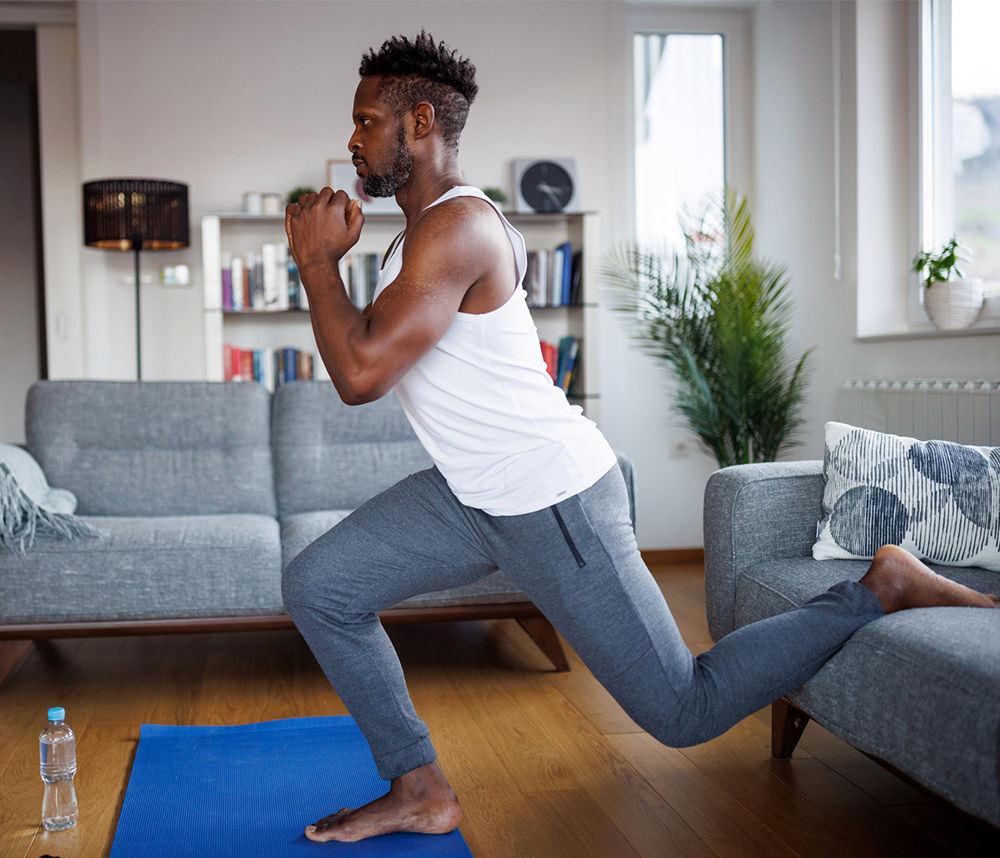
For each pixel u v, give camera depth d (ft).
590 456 5.40
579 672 9.81
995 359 10.42
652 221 16.30
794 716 7.31
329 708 8.66
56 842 6.09
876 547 7.16
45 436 10.98
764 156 15.79
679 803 6.62
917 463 7.27
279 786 6.90
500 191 15.17
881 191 13.04
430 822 6.03
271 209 14.82
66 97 15.57
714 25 16.26
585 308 14.93
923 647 5.15
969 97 11.76
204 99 15.31
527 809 6.55
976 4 11.59
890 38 12.97
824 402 14.05
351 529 5.73
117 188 13.79
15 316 21.49
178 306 15.46
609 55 15.93
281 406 11.68
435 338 4.93
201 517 10.14
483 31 15.71
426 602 9.51
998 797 4.52
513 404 5.25
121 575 8.96
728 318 13.24
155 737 7.88
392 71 5.35
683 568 15.48
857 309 13.07
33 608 8.84
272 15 15.39
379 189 5.46
